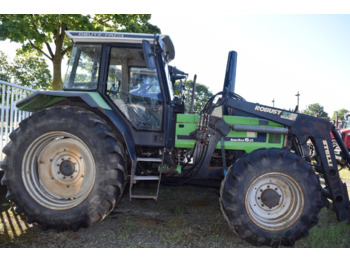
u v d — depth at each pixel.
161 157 3.88
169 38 3.98
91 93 3.67
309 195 3.23
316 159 4.33
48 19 9.80
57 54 11.20
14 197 3.23
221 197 3.25
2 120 4.45
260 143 3.79
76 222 3.18
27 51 12.03
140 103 3.82
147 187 4.64
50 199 3.32
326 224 3.90
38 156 3.42
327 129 3.76
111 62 3.81
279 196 3.35
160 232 3.40
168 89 3.93
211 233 3.46
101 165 3.18
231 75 4.45
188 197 5.00
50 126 3.25
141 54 3.82
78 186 3.37
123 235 3.28
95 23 11.04
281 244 3.23
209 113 3.81
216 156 4.08
